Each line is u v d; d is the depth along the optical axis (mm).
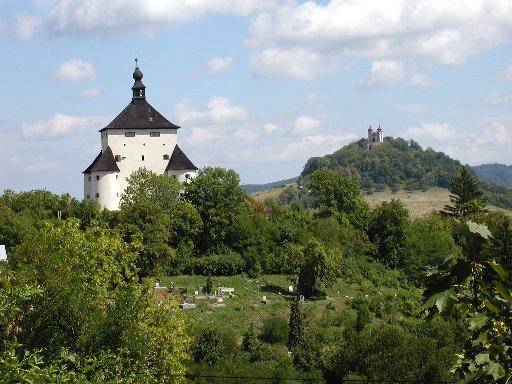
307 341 87062
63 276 37375
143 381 37000
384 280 132250
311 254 115938
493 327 12078
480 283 12156
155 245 120312
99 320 36531
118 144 158875
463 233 12500
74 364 34250
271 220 150125
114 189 156500
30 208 144625
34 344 36344
